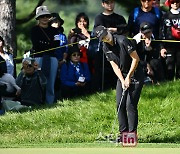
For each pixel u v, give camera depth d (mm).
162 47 31828
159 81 31766
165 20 31828
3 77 30641
